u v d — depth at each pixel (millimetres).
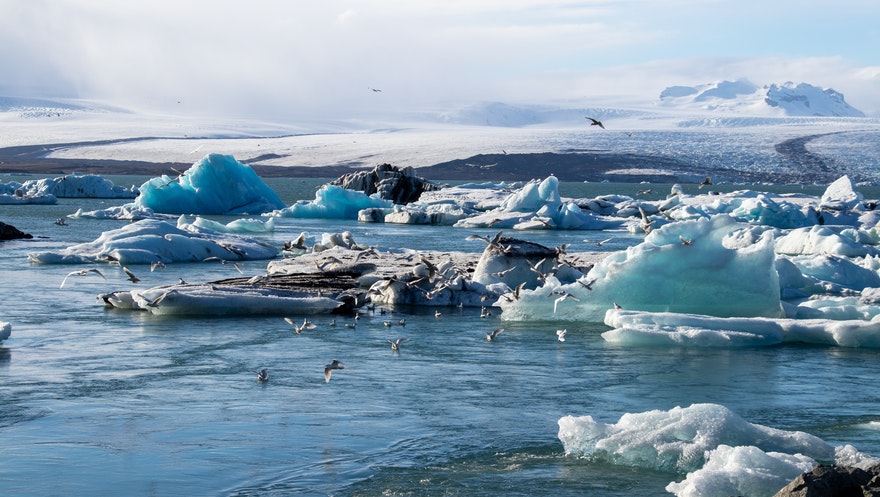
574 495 9336
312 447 10773
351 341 17344
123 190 93688
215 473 9852
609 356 16266
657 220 53375
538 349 16844
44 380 13734
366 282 24000
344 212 67812
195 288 20859
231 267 30094
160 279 26641
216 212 68375
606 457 10414
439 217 60969
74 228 48531
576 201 66500
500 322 19922
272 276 24562
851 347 17406
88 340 16922
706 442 10094
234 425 11562
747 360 16062
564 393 13523
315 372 14602
